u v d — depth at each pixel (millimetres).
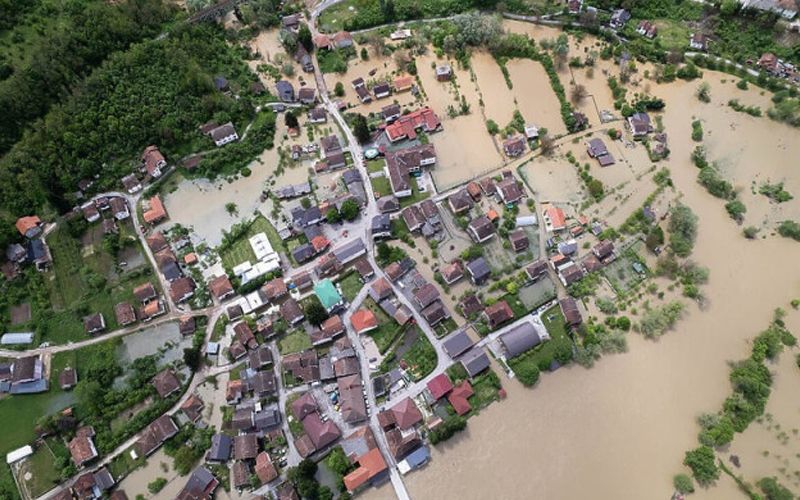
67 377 83875
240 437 78500
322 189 102938
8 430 80938
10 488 76750
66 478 76938
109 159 103438
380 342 86938
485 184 100938
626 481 76750
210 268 94875
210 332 88625
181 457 77562
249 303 90250
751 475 76062
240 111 110625
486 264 92938
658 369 84875
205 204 102125
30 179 96312
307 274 92375
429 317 86750
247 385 83000
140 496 76250
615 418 81125
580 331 86812
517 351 84750
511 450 79000
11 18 108750
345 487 75688
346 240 97000
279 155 107438
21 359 84000
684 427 80312
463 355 85188
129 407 82375
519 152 106438
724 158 105312
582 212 99438
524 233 95625
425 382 83688
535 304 90062
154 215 98875
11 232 93500
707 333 87812
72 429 80625
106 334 88938
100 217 100000
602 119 110750
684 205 99750
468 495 75875
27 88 101375
